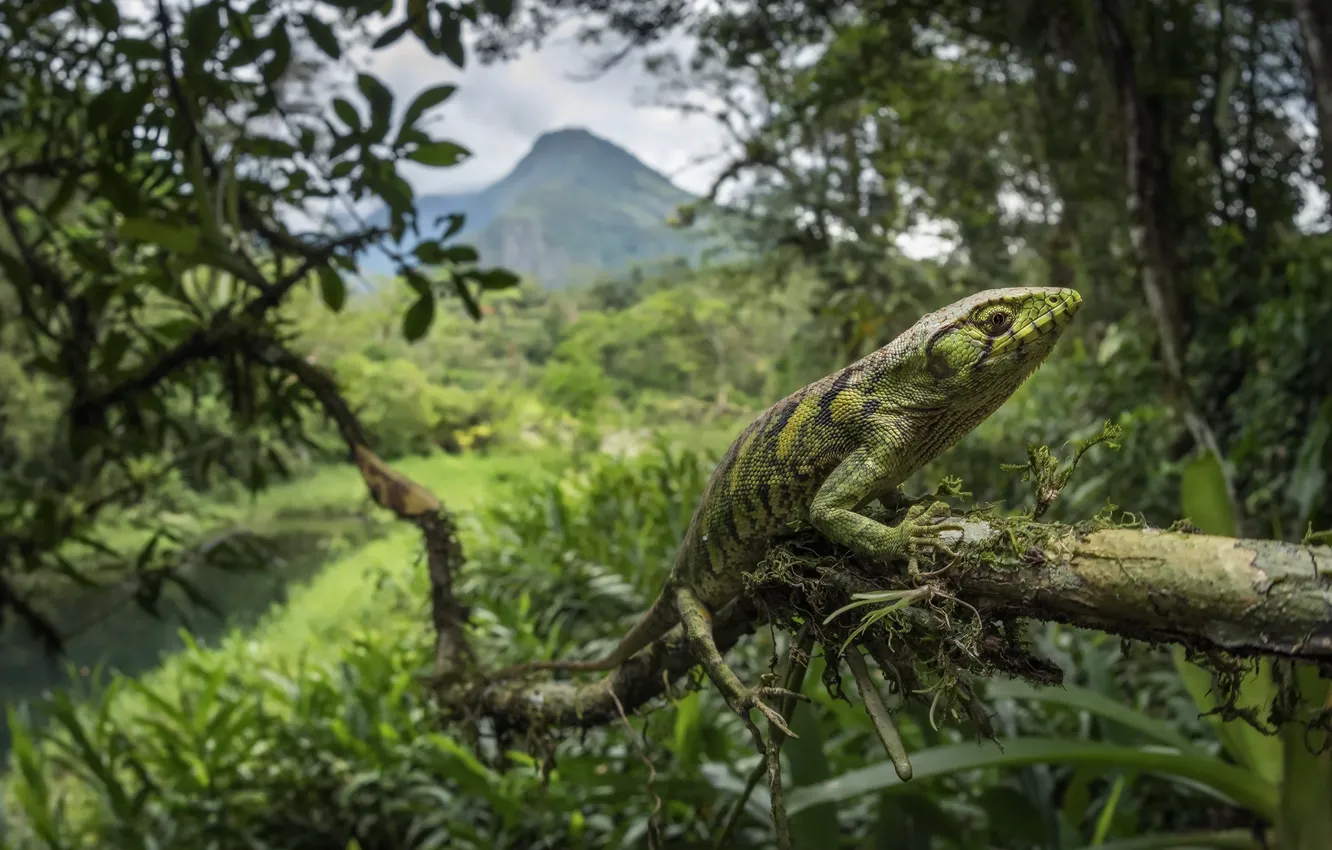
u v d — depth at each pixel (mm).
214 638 7078
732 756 4559
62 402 5961
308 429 7066
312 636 6551
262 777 5262
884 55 8234
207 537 5203
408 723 5184
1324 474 4172
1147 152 5562
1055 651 4684
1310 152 6105
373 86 2771
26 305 3781
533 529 7254
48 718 6438
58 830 5039
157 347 3916
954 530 1525
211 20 2686
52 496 3967
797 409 1951
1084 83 5945
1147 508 5309
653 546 6930
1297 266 5066
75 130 3764
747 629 2154
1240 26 6566
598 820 4566
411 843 5125
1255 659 1328
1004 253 9453
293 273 3223
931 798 4070
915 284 9102
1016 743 2945
